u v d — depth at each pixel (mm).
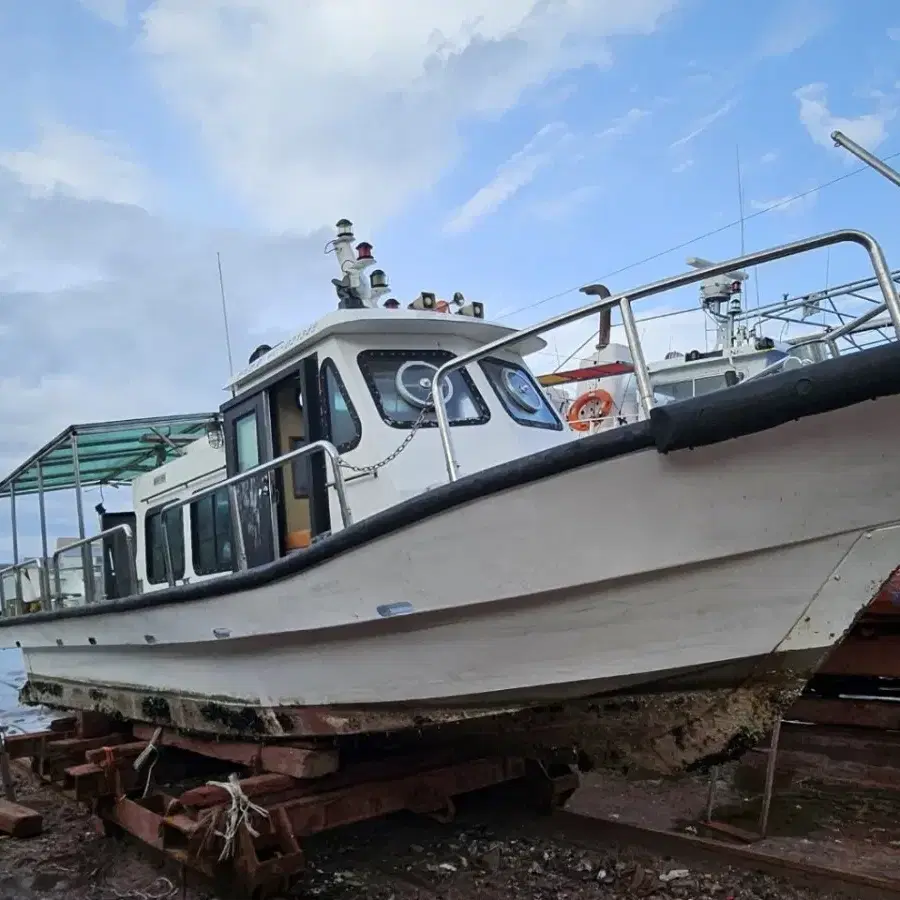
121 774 5051
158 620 4891
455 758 4711
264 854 3936
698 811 5277
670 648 3145
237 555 4508
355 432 4445
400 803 4414
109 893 4430
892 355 2480
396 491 4223
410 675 3703
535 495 3117
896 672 5590
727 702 3189
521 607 3295
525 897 4105
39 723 10336
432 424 4562
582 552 3109
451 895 4152
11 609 8086
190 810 4129
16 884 4633
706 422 2713
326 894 4199
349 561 3637
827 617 2924
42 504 7195
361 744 4363
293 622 3965
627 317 3104
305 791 4215
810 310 11648
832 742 5895
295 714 4191
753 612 3004
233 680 4551
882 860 4352
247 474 4395
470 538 3289
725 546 2928
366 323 4562
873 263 2701
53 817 5879
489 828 5039
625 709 3365
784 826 4887
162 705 5223
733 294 13016
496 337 5004
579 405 10719
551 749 3992
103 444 7395
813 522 2822
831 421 2654
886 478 2697
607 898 4059
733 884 4145
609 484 2992
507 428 4801
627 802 5578
